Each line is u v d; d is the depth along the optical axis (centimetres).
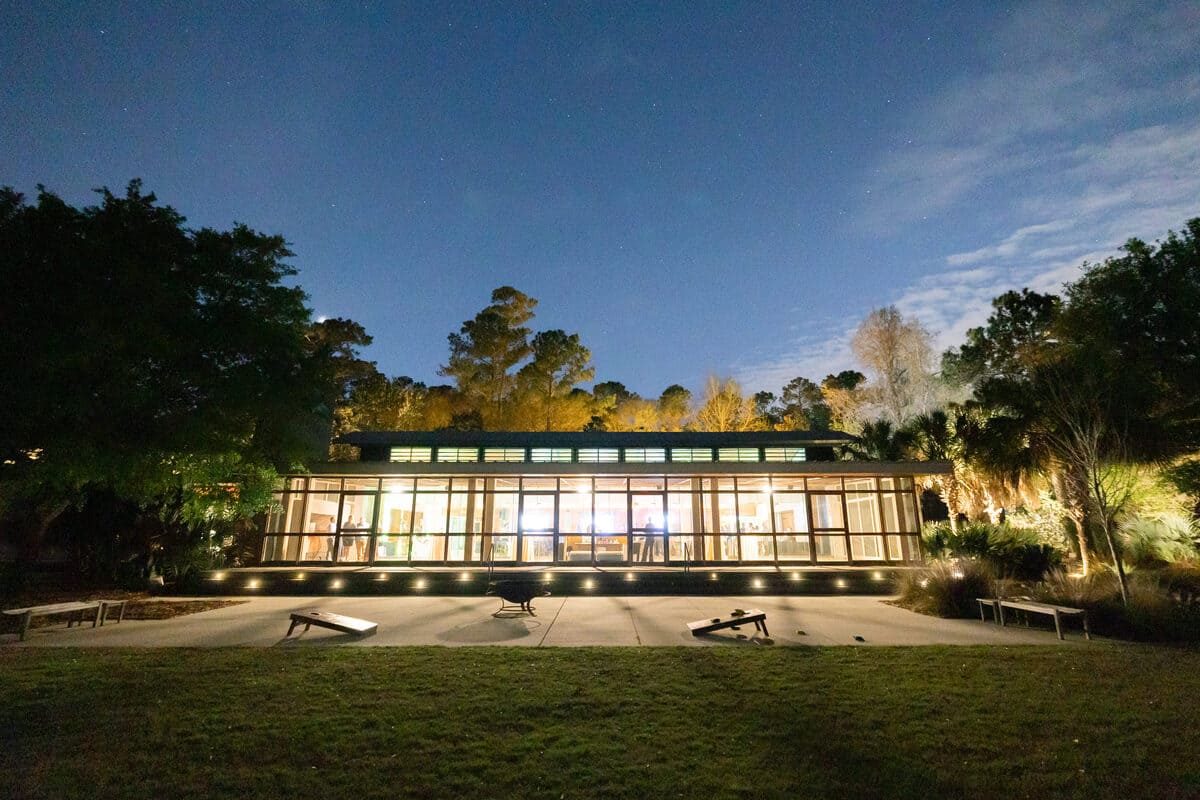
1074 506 1667
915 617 1206
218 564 1722
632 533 1875
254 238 1473
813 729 564
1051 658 834
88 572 1653
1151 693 671
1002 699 651
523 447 2153
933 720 587
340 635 1026
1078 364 1377
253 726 568
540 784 457
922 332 3862
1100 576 1474
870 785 453
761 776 468
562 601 1448
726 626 1001
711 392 4622
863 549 1920
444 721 586
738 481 1988
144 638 994
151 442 1225
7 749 512
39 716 591
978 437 1847
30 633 1038
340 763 491
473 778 465
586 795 441
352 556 1947
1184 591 1180
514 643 959
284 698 654
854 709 619
